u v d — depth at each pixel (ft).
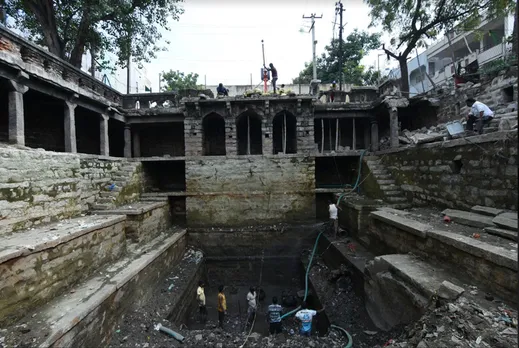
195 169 37.01
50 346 12.25
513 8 39.01
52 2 38.47
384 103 40.40
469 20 43.32
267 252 36.63
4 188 17.69
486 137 19.30
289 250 36.63
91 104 35.06
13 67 22.94
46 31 38.47
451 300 13.04
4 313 13.04
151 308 21.98
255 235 36.76
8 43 23.52
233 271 36.40
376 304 19.61
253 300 27.20
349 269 25.43
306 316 22.17
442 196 24.12
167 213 36.50
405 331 14.51
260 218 37.19
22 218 18.99
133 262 22.86
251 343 18.47
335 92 48.16
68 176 24.08
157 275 25.95
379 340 16.57
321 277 28.71
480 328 11.07
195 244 36.76
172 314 22.38
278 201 37.17
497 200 18.52
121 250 24.50
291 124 48.57
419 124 46.44
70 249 17.78
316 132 51.26
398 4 46.42
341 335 18.86
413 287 15.34
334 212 33.06
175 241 31.65
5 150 17.84
